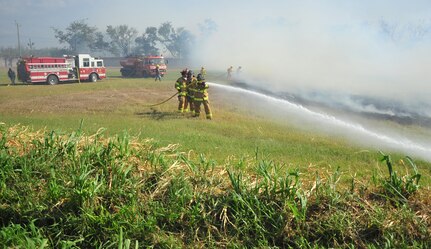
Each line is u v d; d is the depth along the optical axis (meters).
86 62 31.39
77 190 4.01
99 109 15.68
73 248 3.60
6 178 4.45
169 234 3.80
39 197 4.18
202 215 3.96
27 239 3.37
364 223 3.78
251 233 3.83
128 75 39.88
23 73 28.64
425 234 3.57
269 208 3.95
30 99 19.38
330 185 4.25
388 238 3.60
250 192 4.11
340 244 3.66
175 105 16.80
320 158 7.42
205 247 3.71
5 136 5.51
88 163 4.60
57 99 19.33
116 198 4.16
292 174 4.10
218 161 6.51
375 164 6.99
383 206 4.04
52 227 3.88
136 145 5.55
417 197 4.16
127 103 17.52
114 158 4.64
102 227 3.80
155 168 4.68
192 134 9.88
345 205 4.02
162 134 9.67
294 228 3.80
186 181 4.38
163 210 3.99
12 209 4.05
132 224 3.81
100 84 28.38
